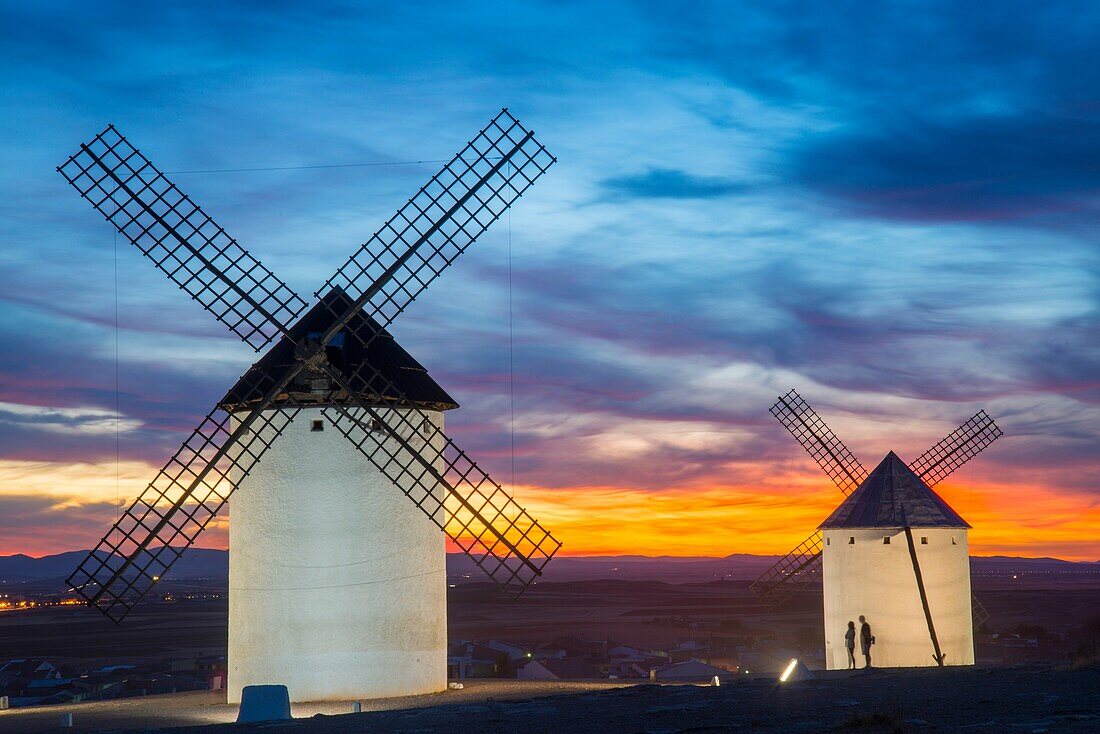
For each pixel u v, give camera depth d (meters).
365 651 30.61
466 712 21.02
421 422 31.95
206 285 32.50
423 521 31.70
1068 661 24.86
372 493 31.11
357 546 30.88
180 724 27.56
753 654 87.94
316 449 31.09
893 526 38.28
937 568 38.12
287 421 31.17
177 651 130.00
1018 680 21.34
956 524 38.56
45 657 123.06
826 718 17.28
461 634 151.00
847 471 46.34
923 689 20.59
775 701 19.83
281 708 24.67
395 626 30.92
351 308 31.75
